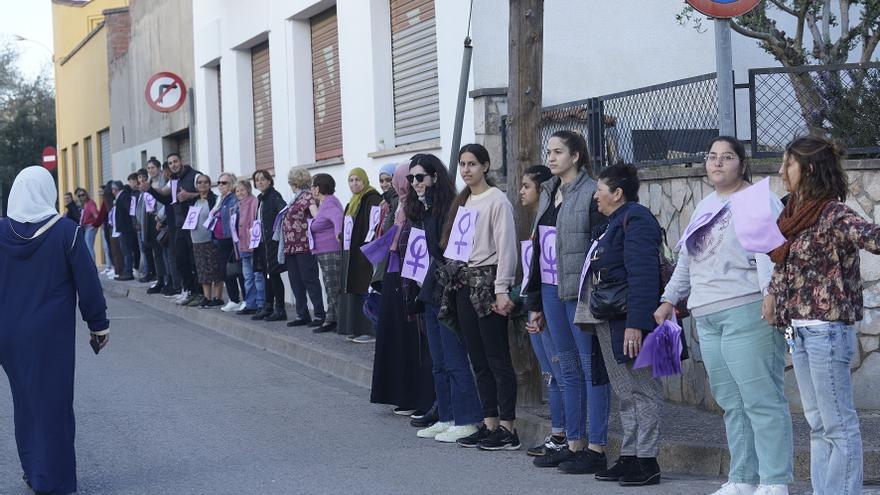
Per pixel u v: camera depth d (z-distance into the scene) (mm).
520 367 8570
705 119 8359
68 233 6539
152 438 8164
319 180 12969
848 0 10094
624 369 6465
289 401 9734
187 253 16875
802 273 5219
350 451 7707
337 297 13094
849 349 5211
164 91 21266
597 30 11359
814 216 5172
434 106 12422
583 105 9719
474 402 7973
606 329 6500
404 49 13156
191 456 7562
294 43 16281
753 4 6906
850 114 8117
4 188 45625
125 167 28891
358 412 9219
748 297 5664
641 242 6199
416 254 8125
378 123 13586
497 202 7410
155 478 6938
